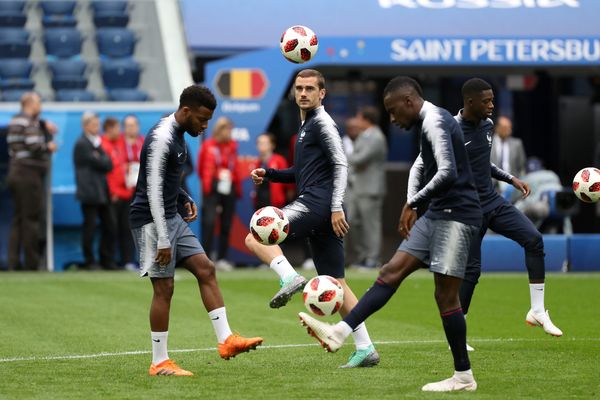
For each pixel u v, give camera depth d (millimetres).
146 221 28297
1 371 29359
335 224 29172
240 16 67562
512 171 62000
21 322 40125
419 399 24969
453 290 25969
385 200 77750
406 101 25859
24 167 58906
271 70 66750
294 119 73938
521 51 68062
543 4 69125
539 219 62031
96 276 57406
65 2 76062
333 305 26625
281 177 31125
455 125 25812
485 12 68688
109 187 60500
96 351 33281
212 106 27938
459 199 25828
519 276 58969
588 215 74938
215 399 25062
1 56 72562
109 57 73312
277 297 29375
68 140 64250
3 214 63406
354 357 29984
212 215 61875
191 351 33188
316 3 68000
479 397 25266
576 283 55438
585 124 78188
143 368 29844
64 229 63094
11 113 64062
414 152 77562
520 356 32062
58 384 27281
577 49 68500
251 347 28125
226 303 46375
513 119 77375
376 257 62875
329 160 29484
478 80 32406
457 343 26000
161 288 28547
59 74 71562
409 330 38344
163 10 75938
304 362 30891
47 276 57281
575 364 30484
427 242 26172
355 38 67062
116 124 60625
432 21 68000
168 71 71062
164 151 27703
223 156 61969
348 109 75250
